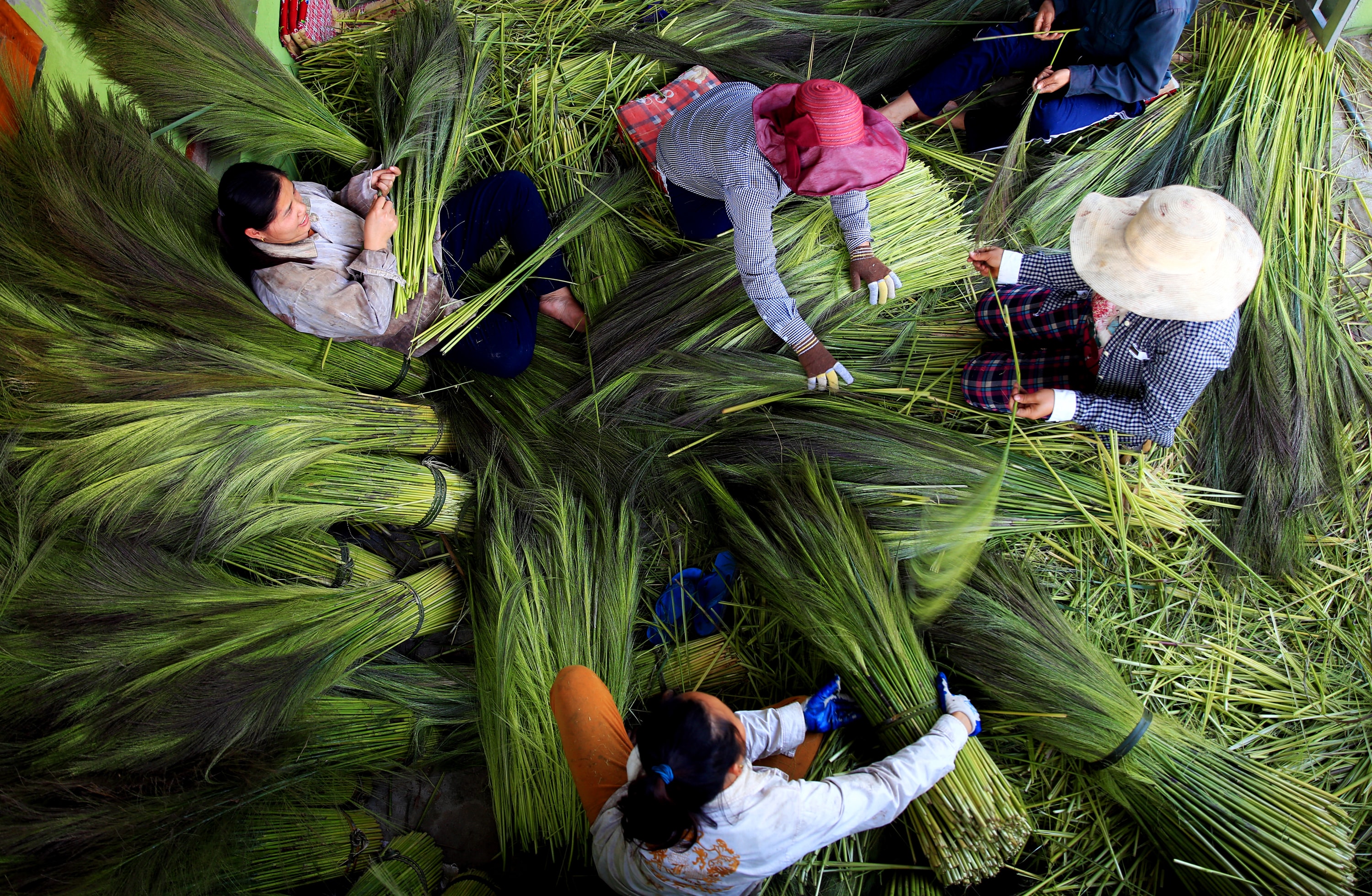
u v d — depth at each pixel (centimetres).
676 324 256
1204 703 226
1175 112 287
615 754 189
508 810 214
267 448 215
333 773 220
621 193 273
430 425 253
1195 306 193
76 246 202
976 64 284
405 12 293
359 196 236
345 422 232
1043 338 246
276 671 202
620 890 176
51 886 168
